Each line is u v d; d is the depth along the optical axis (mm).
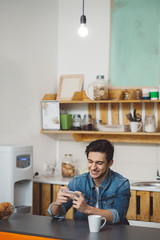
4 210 1829
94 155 1885
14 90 3141
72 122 3785
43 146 3660
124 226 1781
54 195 3254
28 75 3371
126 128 3484
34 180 3324
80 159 3818
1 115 2936
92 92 3732
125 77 3664
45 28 3693
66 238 1535
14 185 2809
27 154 2814
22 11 3268
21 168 2748
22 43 3264
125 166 3629
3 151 2646
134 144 3600
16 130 3166
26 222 1821
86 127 3572
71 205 2010
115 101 3404
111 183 2004
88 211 1779
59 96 3840
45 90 3719
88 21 3836
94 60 3805
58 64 3965
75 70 3889
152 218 2984
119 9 3713
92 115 3760
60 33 3967
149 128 3322
